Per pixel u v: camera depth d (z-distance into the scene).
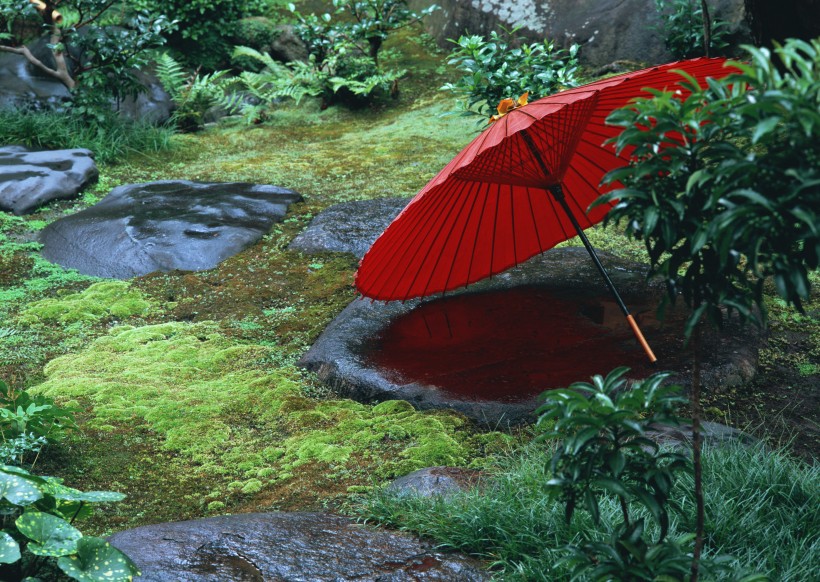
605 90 3.69
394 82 10.80
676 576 1.94
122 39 9.11
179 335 5.29
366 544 2.78
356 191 7.77
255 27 12.12
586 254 5.82
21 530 2.44
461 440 3.86
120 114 9.85
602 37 9.91
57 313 5.59
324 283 5.93
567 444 1.88
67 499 2.64
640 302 5.02
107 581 2.38
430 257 4.64
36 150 8.63
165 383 4.62
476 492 3.03
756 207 1.59
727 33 8.70
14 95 9.61
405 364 4.48
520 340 4.63
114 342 5.17
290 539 2.79
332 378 4.53
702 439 3.39
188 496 3.57
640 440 1.97
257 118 10.53
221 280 6.09
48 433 3.74
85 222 6.82
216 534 2.80
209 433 4.08
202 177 8.39
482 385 4.20
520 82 7.27
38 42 10.34
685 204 1.74
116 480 3.70
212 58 11.78
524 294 5.24
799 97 1.52
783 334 4.97
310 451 3.86
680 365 4.23
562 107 3.40
